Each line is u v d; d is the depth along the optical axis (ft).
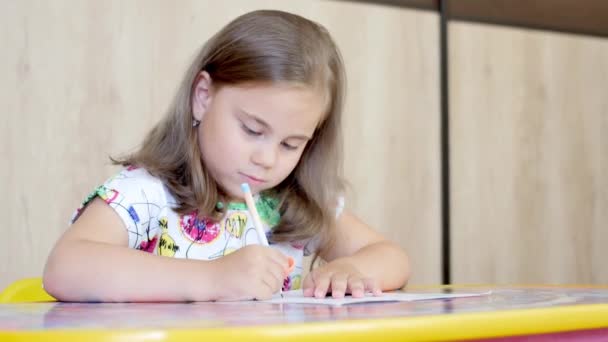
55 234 5.81
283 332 1.31
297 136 3.15
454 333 1.51
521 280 7.42
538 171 7.55
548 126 7.63
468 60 7.32
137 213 3.25
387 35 7.00
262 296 2.47
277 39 3.17
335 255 3.97
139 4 6.15
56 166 5.84
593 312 1.76
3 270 5.65
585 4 7.86
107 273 2.58
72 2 5.94
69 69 5.90
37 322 1.50
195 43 6.29
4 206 5.68
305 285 2.80
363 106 6.85
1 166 5.68
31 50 5.80
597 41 7.91
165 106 6.17
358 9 6.90
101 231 3.08
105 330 1.25
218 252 3.56
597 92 7.88
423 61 7.14
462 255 7.18
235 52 3.17
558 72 7.71
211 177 3.44
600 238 7.79
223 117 3.17
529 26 7.61
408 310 1.80
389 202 6.90
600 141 7.86
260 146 3.12
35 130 5.79
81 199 5.89
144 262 2.61
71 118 5.90
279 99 3.06
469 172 7.27
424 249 7.02
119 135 6.03
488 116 7.38
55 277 2.66
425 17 7.18
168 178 3.44
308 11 6.70
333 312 1.77
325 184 3.77
